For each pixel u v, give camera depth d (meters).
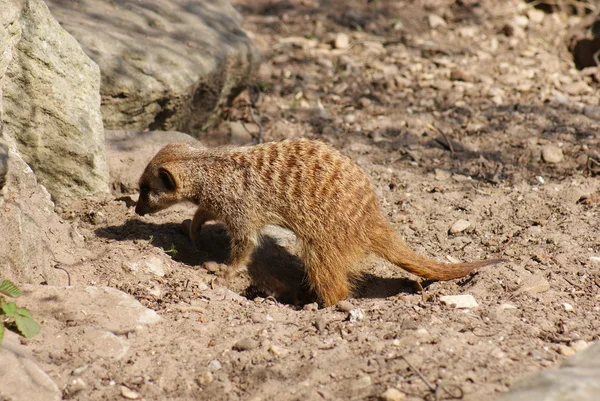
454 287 9.37
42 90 10.23
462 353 7.38
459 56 18.42
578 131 14.84
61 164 10.66
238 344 7.74
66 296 8.09
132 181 11.61
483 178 13.20
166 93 12.90
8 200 8.38
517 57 18.64
